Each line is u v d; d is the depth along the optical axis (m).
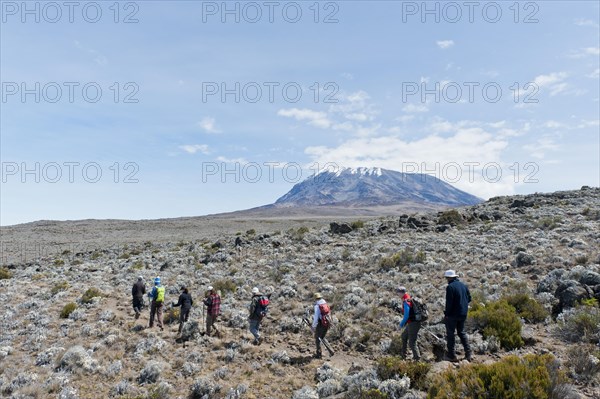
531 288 17.11
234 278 25.97
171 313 19.48
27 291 27.39
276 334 16.30
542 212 37.16
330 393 10.76
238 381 12.57
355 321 16.20
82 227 104.75
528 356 9.20
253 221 115.06
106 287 26.59
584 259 19.11
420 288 18.92
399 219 41.75
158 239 72.50
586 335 11.63
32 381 13.48
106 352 15.58
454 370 9.34
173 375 13.50
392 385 9.67
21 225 117.75
